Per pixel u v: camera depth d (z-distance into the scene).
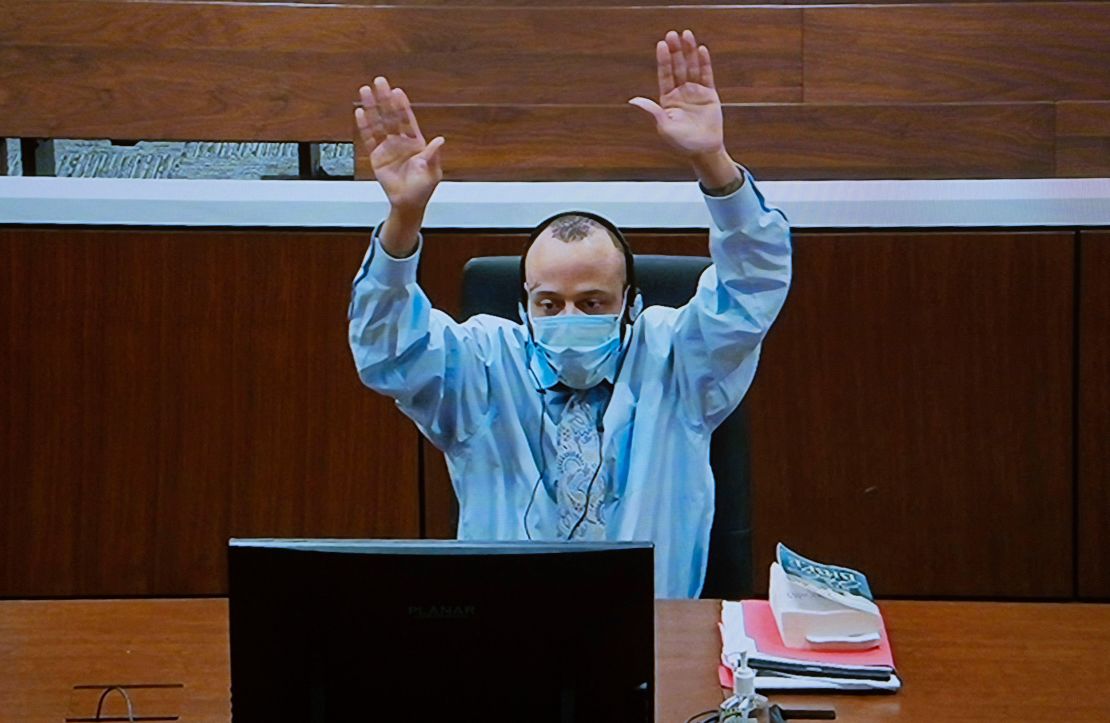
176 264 5.86
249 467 5.96
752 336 3.76
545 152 6.09
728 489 4.01
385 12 6.05
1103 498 5.91
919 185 5.93
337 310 5.89
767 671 3.17
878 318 5.88
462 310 4.11
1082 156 6.03
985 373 5.88
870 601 3.29
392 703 2.58
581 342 3.72
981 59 6.04
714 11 6.07
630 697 2.59
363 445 5.95
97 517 5.97
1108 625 3.53
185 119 6.09
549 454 3.87
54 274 5.86
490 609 2.54
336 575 2.53
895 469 5.94
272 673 2.57
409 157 3.55
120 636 3.47
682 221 5.80
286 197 5.92
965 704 3.07
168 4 6.03
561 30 6.07
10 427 5.93
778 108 6.05
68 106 6.07
